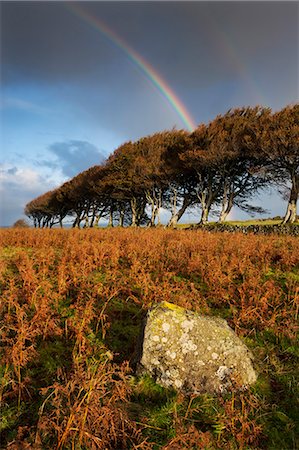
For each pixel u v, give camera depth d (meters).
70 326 5.54
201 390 4.23
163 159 38.19
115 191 46.78
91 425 3.34
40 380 4.38
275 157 26.42
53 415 3.57
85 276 8.05
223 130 31.59
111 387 4.01
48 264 9.89
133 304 6.92
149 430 3.54
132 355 4.86
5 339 4.74
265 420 3.76
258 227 24.75
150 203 44.28
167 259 10.38
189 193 41.28
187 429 3.47
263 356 5.10
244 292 7.06
